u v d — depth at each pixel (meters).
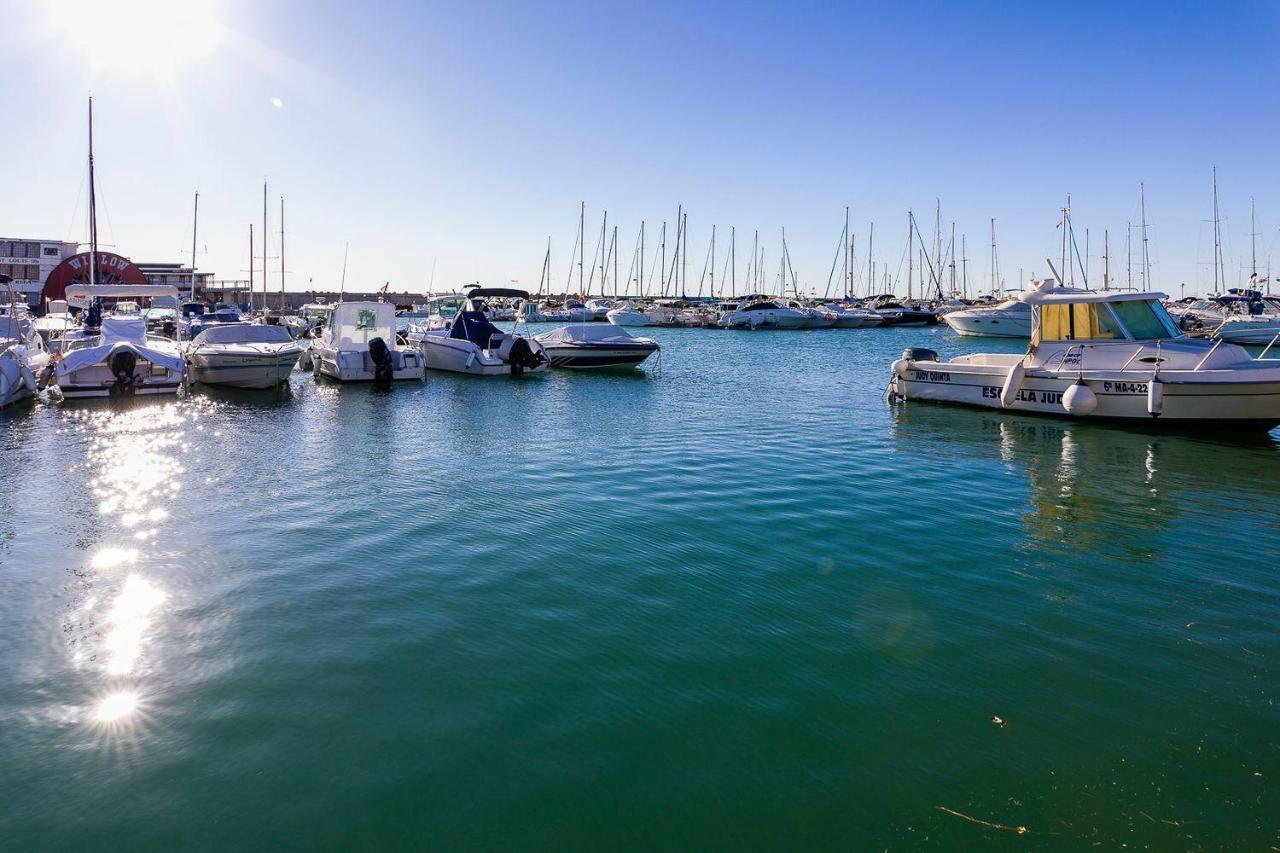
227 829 3.50
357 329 25.84
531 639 5.41
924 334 60.56
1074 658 5.18
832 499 9.41
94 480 10.37
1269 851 3.40
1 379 17.83
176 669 4.96
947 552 7.39
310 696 4.63
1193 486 10.21
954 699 4.64
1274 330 36.69
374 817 3.58
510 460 11.79
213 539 7.68
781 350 43.47
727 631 5.56
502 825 3.54
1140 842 3.45
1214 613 5.93
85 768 3.92
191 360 22.59
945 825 3.56
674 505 9.08
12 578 6.58
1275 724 4.37
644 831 3.52
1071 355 16.08
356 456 12.15
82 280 60.50
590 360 28.88
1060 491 9.91
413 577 6.61
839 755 4.08
